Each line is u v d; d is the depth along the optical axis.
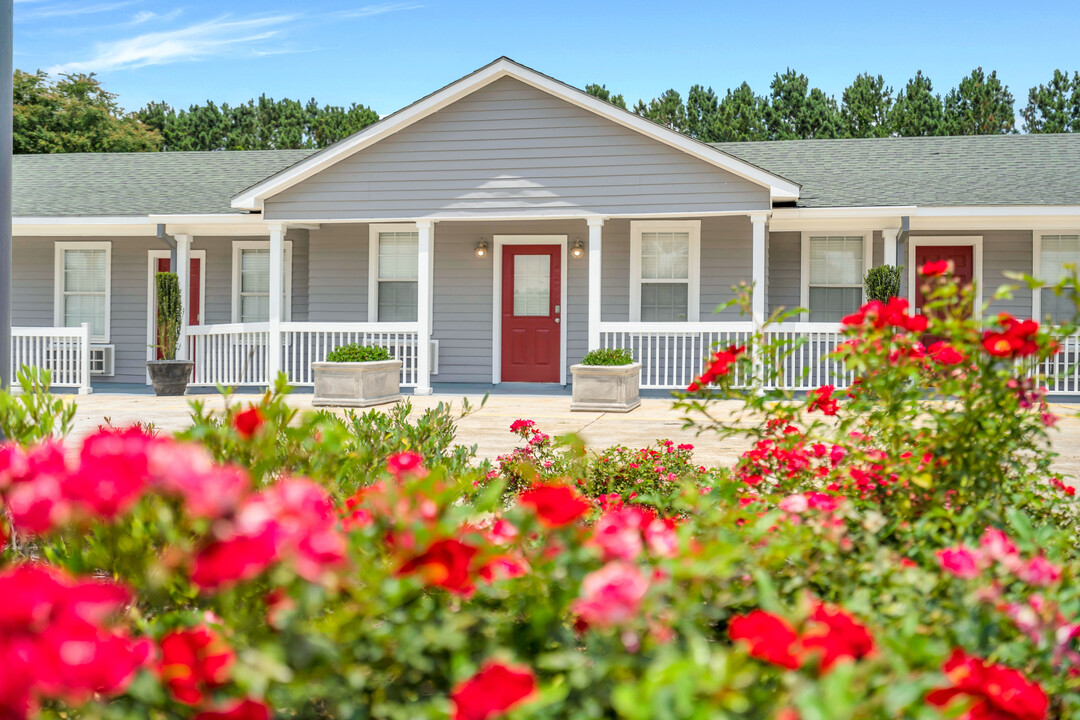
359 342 16.14
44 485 1.77
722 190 13.89
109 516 1.79
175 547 2.14
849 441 3.52
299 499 1.78
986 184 15.06
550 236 15.83
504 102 14.47
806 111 46.78
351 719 1.82
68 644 1.40
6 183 5.08
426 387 14.60
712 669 1.55
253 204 14.92
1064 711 2.06
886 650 1.75
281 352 16.33
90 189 17.89
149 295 17.23
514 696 1.50
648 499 2.93
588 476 5.44
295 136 52.41
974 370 2.88
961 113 46.84
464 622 1.90
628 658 1.75
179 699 1.59
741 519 2.63
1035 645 2.06
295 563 1.66
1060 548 2.79
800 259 15.38
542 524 1.98
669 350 15.55
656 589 1.79
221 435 2.62
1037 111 48.06
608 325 14.27
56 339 16.88
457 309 16.09
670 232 15.51
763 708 1.62
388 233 16.23
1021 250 15.11
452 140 14.61
